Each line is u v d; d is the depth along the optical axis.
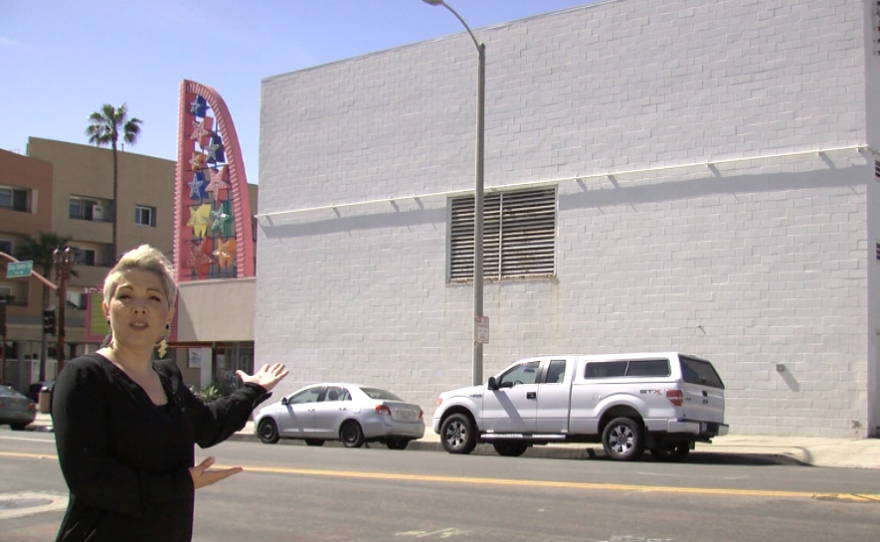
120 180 63.91
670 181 22.00
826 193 20.05
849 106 19.94
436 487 12.01
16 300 56.19
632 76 22.75
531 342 23.67
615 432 16.45
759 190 20.83
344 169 27.69
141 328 3.60
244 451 18.39
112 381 3.41
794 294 20.27
